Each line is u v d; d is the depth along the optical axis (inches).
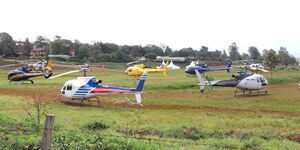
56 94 1066.7
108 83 1464.1
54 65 3115.2
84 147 345.4
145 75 862.5
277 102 964.0
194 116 725.3
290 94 1173.7
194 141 452.8
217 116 728.3
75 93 879.7
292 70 2719.0
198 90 1318.9
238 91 1211.2
